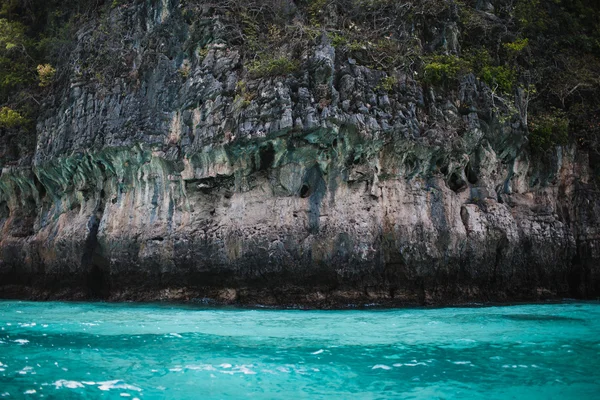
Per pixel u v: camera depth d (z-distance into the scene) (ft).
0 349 28.94
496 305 53.78
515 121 58.85
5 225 70.33
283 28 58.54
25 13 85.76
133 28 67.36
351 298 50.83
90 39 69.72
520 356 27.81
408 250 51.93
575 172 64.49
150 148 57.52
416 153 53.36
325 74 51.72
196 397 20.83
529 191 62.08
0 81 76.69
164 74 59.41
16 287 68.08
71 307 51.78
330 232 51.11
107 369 24.73
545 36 72.02
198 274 54.70
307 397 20.97
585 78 67.10
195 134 55.36
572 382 23.15
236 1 59.77
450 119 55.77
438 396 21.18
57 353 27.96
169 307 51.21
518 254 57.62
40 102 72.59
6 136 72.69
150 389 21.75
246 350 28.89
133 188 60.03
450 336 33.37
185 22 60.34
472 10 67.15
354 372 24.45
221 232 53.98
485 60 61.77
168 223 56.85
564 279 60.75
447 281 53.72
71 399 20.31
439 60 57.88
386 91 53.78
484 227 55.42
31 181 69.36
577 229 62.23
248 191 53.93
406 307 51.34
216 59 56.65
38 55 79.51
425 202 53.83
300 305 50.93
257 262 52.03
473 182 57.98
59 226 65.36
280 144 51.39
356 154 51.83
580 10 75.66
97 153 60.75
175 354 27.78
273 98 51.26
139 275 57.88
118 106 61.46
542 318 42.14
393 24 59.82
